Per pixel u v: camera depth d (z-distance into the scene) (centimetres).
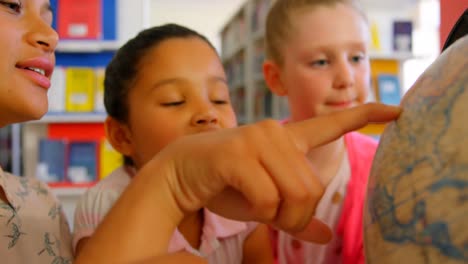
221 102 73
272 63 122
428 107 32
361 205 89
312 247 90
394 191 31
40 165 280
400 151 32
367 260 33
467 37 35
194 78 69
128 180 78
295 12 108
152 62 72
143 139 73
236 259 76
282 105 367
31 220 72
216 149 30
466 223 25
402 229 29
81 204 76
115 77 80
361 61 106
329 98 103
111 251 29
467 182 26
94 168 286
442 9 57
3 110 55
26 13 57
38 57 56
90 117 280
